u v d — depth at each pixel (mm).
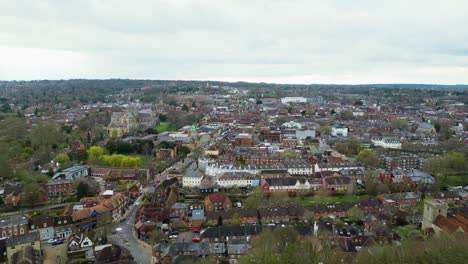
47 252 188250
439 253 132375
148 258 181000
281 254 149625
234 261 173875
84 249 187375
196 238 195125
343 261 153000
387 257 140250
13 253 175875
